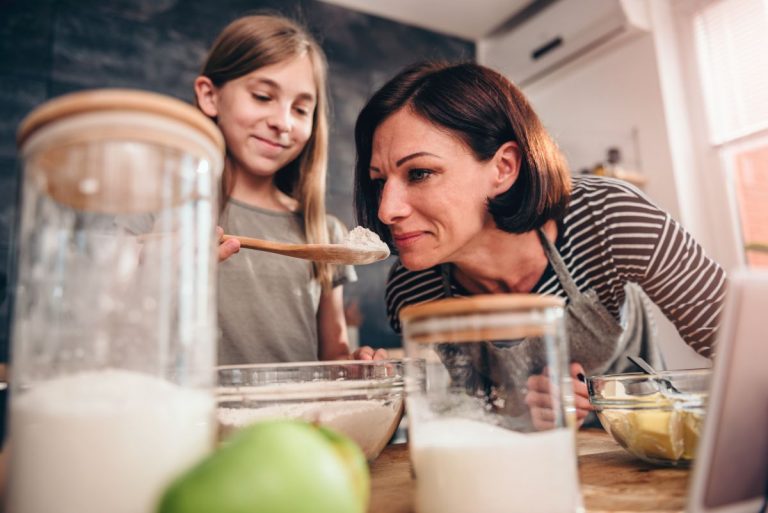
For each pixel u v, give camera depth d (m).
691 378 0.58
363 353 0.94
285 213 1.28
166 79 2.15
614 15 2.20
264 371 0.59
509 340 0.43
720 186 2.08
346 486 0.32
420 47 2.73
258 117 1.13
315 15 2.47
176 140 0.38
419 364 0.44
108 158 0.37
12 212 1.84
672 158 2.10
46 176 0.38
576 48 2.38
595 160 2.38
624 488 0.51
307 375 0.61
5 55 1.91
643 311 1.20
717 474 0.39
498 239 0.92
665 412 0.57
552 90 2.59
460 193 0.83
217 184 0.44
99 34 2.06
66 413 0.34
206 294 0.41
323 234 1.29
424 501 0.42
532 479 0.40
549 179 0.87
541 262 0.97
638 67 2.22
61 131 0.36
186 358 0.40
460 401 0.44
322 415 0.57
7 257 1.81
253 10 2.34
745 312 0.38
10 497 0.36
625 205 0.93
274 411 0.56
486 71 0.89
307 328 1.22
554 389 0.43
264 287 1.18
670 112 2.13
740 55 2.03
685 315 0.93
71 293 0.39
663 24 2.20
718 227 2.09
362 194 0.95
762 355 0.40
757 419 0.40
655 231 0.91
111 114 0.36
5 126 1.88
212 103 1.20
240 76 1.14
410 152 0.81
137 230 0.42
